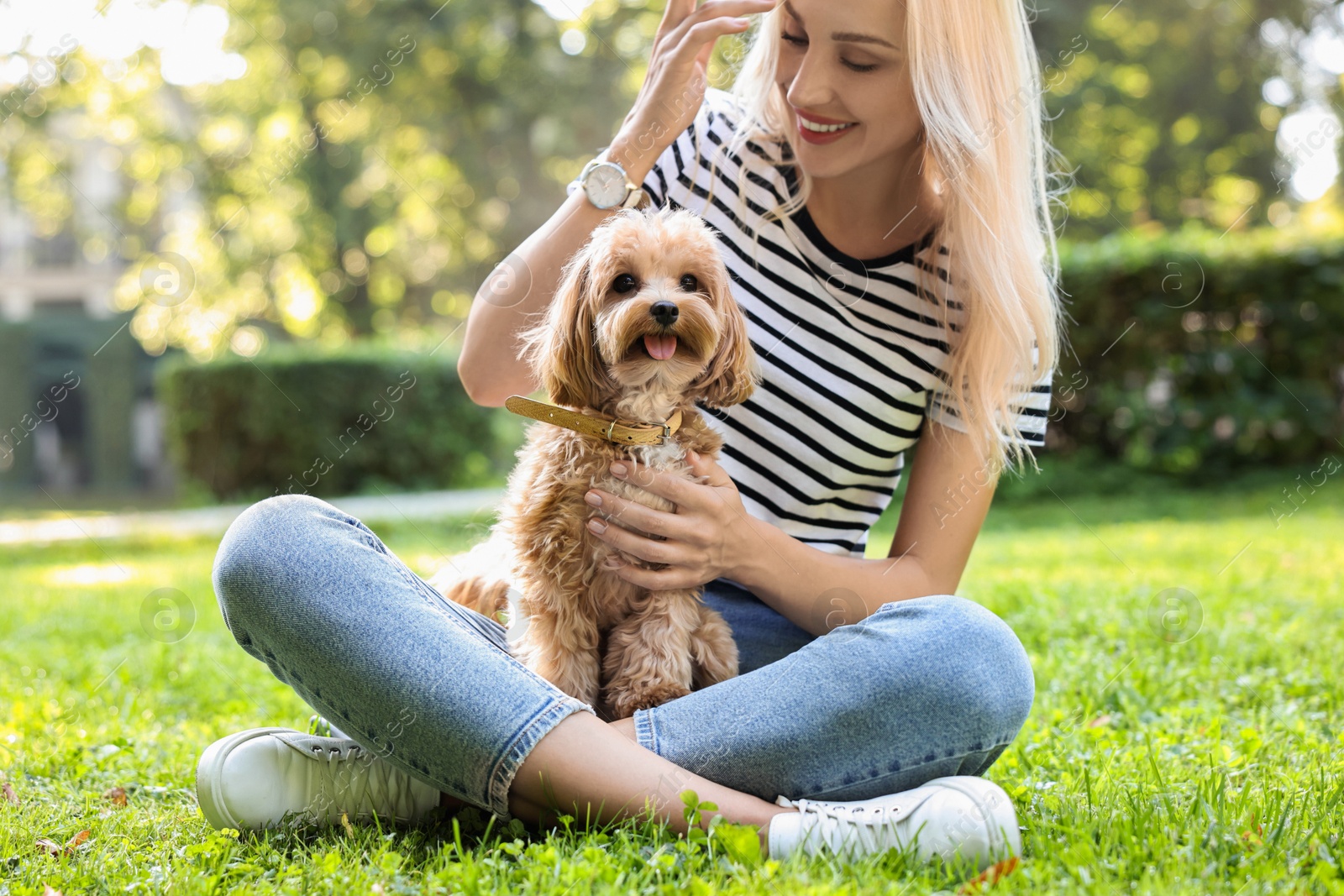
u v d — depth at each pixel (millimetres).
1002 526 8328
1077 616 4141
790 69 2545
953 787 1894
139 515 11945
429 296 18453
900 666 1969
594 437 2357
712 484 2359
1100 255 9594
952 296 2549
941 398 2609
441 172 16781
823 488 2625
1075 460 9789
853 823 1882
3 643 4672
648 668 2291
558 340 2463
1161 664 3525
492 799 1954
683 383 2363
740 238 2682
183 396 12812
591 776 1917
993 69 2471
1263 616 4148
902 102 2432
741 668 2486
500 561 2564
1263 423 9312
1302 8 17500
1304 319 9203
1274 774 2328
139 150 16672
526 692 1941
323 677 1979
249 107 15594
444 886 1793
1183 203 18391
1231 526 7039
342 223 15781
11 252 21469
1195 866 1788
